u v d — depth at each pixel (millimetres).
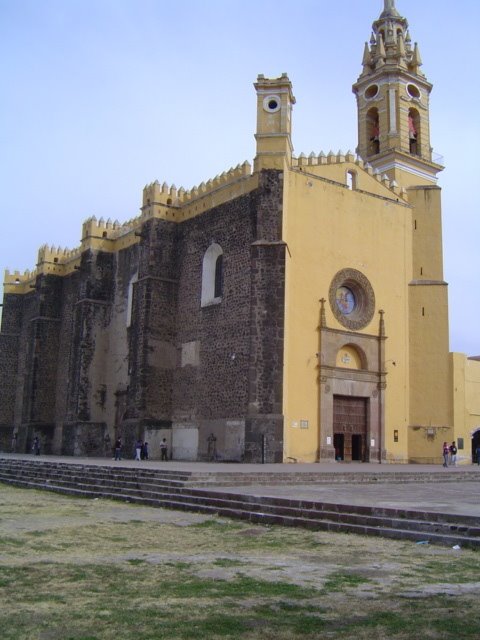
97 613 7438
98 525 14555
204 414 36812
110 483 22328
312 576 9391
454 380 40312
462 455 39938
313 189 37500
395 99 46750
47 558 10695
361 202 39781
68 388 47094
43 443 51312
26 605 7789
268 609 7641
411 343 40844
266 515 14883
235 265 36438
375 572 9641
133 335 40812
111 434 44844
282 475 22062
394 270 40719
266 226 34375
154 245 40719
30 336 54250
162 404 39250
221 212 38219
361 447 37688
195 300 39188
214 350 36906
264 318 33406
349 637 6613
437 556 10820
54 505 18797
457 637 6637
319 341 36094
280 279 33594
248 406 32875
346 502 14875
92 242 47781
